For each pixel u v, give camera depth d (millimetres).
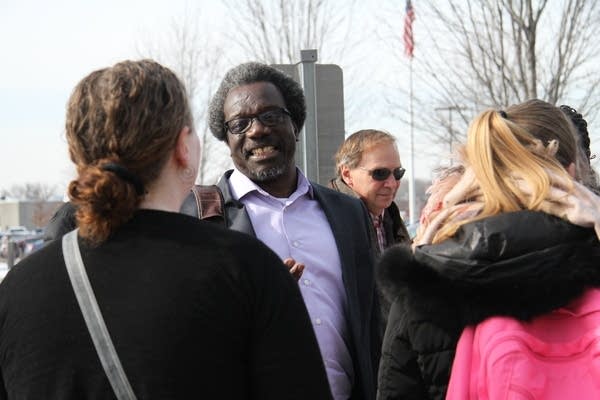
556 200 1764
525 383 1684
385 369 1952
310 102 4754
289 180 2986
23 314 1630
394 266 1873
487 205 1834
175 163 1749
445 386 1857
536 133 2002
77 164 1688
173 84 1719
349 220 3062
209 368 1562
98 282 1609
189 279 1587
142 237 1641
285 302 1654
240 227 2822
